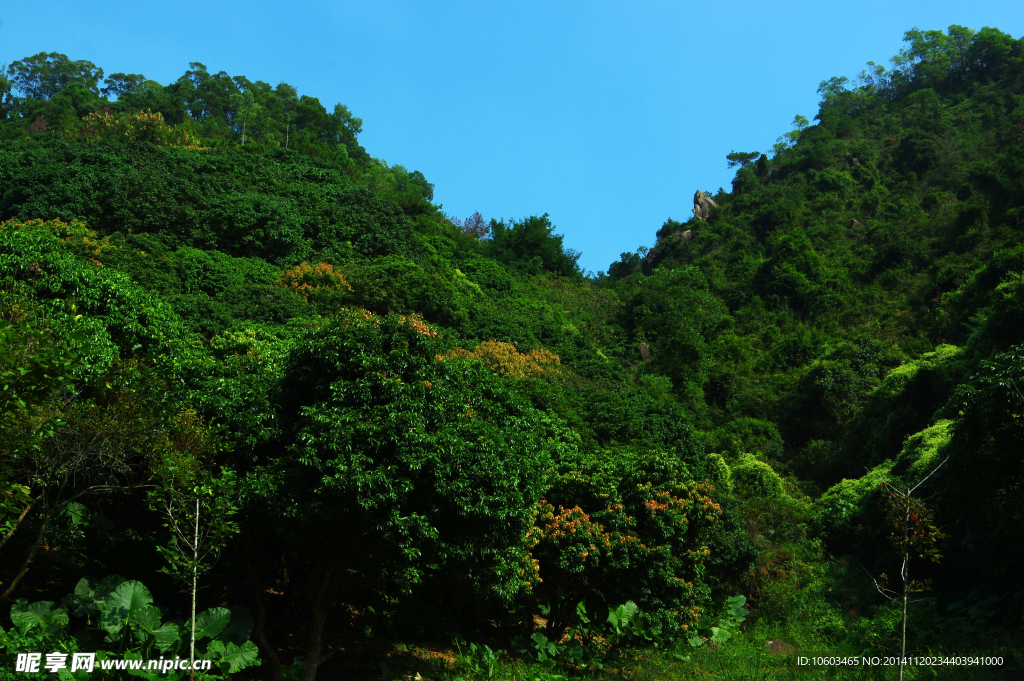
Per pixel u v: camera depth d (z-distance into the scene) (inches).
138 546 430.9
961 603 706.8
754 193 3270.2
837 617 819.4
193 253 1264.8
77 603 370.0
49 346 301.0
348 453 391.9
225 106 3336.6
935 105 3575.3
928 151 3073.3
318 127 3378.4
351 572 483.2
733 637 765.9
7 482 311.4
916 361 1448.1
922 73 3922.2
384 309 1328.7
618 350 1995.6
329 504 386.3
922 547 374.6
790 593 855.7
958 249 2160.4
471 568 434.3
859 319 2102.6
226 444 410.3
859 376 1705.2
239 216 1441.9
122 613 358.6
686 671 613.6
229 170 1814.7
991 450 548.4
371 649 524.7
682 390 1809.8
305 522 386.3
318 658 426.6
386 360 433.1
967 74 3838.6
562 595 633.0
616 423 1061.8
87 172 1483.8
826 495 1184.8
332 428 393.7
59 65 3531.0
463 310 1422.2
